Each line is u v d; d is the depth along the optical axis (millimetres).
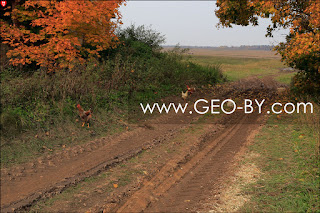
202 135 9297
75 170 6598
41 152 7551
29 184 5883
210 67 23672
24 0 14156
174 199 5258
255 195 5004
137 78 14852
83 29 13844
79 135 8852
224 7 16453
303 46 11516
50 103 9758
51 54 12961
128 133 9492
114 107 11531
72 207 5008
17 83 10086
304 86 14477
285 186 5199
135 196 5387
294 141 7832
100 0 13656
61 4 12062
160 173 6453
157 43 20938
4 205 5027
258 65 51031
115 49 17203
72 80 10914
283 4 12852
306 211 4379
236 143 8398
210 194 5273
